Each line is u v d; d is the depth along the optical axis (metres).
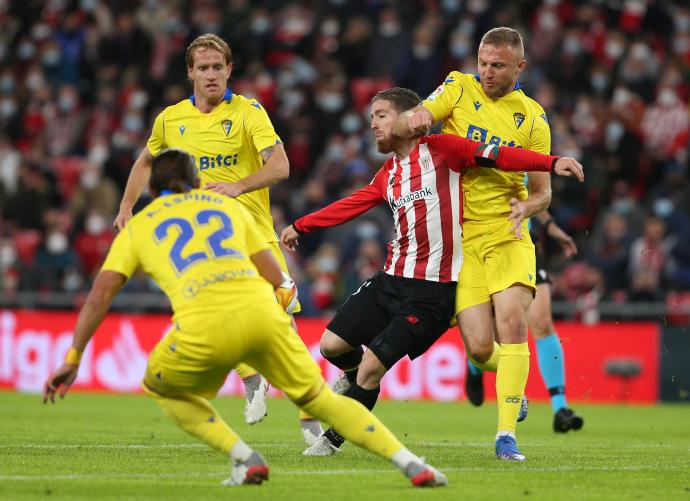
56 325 43.28
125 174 53.28
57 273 47.25
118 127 56.69
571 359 40.41
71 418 29.58
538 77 52.00
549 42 53.22
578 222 46.59
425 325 19.03
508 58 19.30
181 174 15.41
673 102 50.25
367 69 54.88
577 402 40.19
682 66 51.78
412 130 18.66
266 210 22.08
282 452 20.31
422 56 52.88
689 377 39.41
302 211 48.00
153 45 58.97
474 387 26.94
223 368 14.56
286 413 33.16
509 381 19.14
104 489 14.90
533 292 19.50
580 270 41.94
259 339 14.39
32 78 60.81
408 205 19.25
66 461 18.42
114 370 42.94
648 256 42.50
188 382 14.59
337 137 50.94
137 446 21.34
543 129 19.95
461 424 29.36
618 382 39.81
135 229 14.89
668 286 42.59
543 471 17.61
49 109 58.44
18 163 56.28
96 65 59.72
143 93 56.06
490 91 19.62
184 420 14.89
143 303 43.78
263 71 55.72
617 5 55.06
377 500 14.02
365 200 20.11
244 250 14.93
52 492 14.59
